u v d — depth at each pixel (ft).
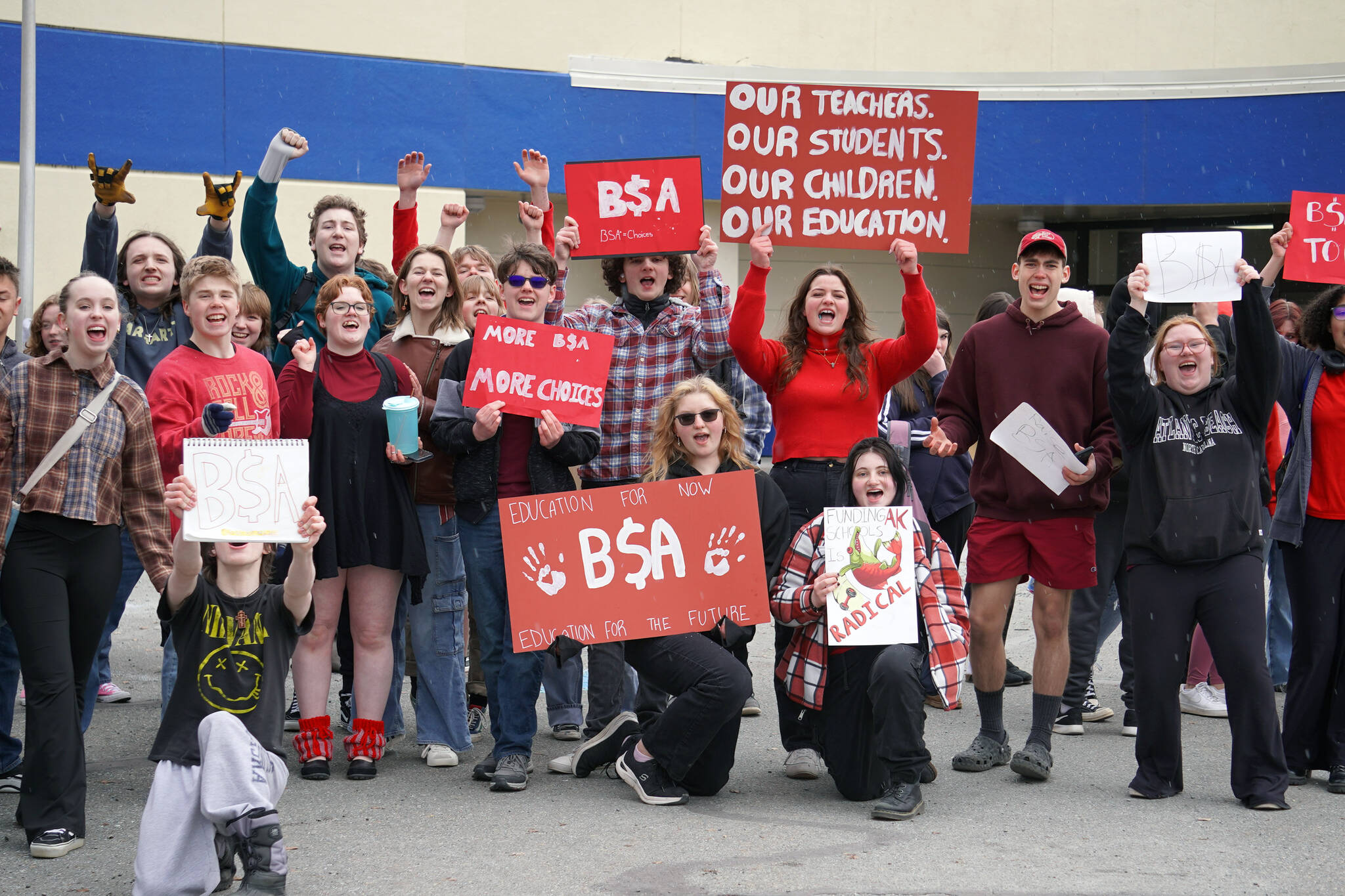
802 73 52.49
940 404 19.86
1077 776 18.12
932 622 16.79
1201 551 16.62
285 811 15.90
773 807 16.43
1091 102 52.80
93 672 18.88
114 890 13.16
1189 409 17.12
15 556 14.78
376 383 17.79
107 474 15.28
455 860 14.07
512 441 17.66
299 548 13.79
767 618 16.93
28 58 33.40
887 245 20.75
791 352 19.35
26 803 14.34
